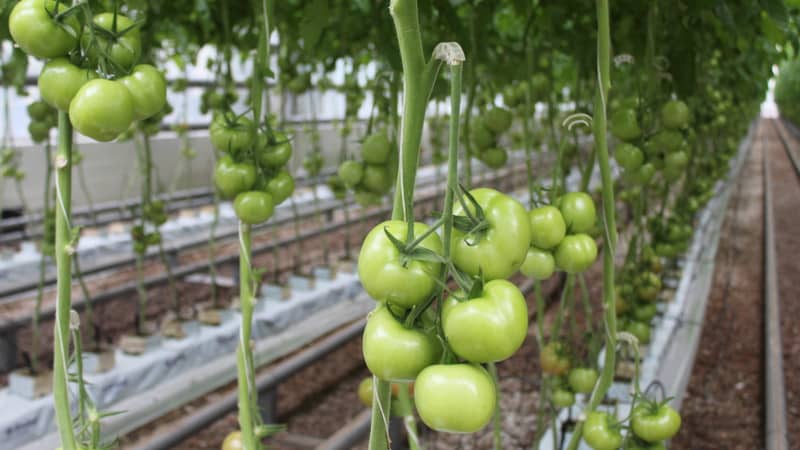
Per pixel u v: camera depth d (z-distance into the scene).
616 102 2.68
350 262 4.63
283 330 3.73
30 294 4.77
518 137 4.92
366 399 1.47
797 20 2.53
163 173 6.74
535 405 3.05
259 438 1.24
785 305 5.04
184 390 2.93
